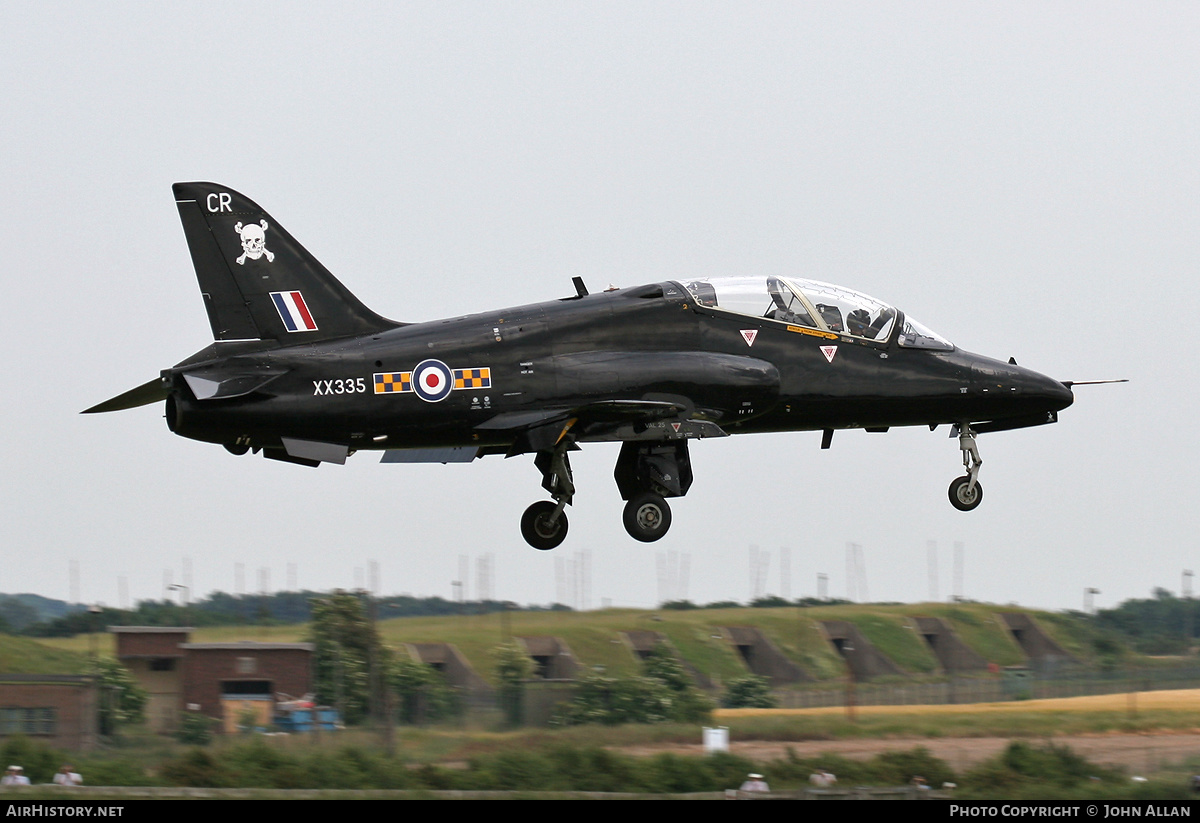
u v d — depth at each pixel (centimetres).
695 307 6788
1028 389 7294
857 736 6300
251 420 6256
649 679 6625
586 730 6062
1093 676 8381
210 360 6350
